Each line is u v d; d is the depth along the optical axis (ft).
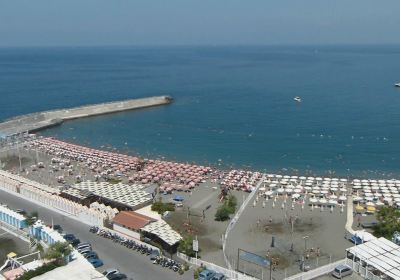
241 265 223.30
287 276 211.82
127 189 320.50
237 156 473.67
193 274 214.90
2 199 318.86
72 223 276.41
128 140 548.72
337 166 435.94
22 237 255.91
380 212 276.62
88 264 214.48
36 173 388.78
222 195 325.83
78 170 398.42
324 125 611.47
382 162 447.01
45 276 203.31
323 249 240.94
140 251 237.66
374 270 208.23
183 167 399.85
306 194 331.16
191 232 263.70
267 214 291.79
